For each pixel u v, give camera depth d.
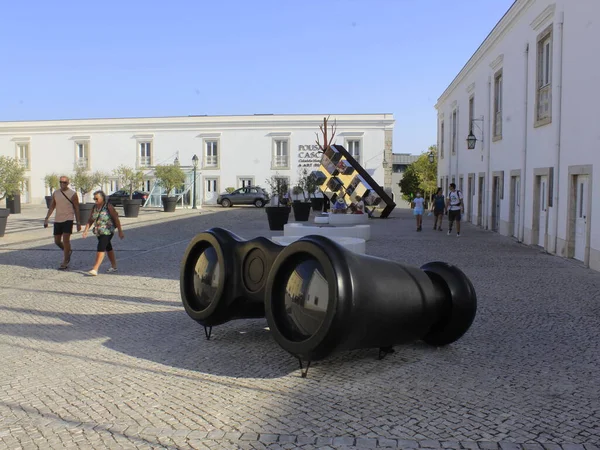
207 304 6.13
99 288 9.71
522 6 16.39
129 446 3.87
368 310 4.94
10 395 4.82
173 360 5.76
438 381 5.11
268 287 5.25
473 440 3.94
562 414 4.39
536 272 11.21
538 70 15.34
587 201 11.89
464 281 5.95
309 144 47.38
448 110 32.06
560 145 13.60
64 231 11.69
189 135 48.50
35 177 50.94
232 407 4.53
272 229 21.41
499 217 20.22
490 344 6.29
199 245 6.31
